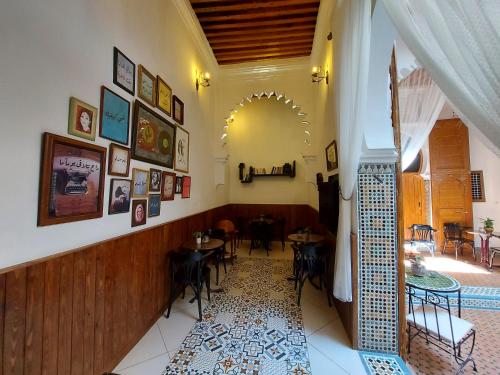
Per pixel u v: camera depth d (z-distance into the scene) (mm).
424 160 4758
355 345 1837
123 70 1749
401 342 1776
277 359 1718
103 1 1548
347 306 2016
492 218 4531
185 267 2309
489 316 2322
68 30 1273
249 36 3600
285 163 5633
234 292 2852
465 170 4574
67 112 1268
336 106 2199
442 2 756
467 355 1786
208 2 2973
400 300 1805
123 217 1775
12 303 986
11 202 1000
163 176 2404
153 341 1912
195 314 2336
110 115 1608
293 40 3693
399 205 1845
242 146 5906
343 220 1920
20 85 1030
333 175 2572
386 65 1773
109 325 1574
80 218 1352
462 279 3330
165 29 2473
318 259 2562
